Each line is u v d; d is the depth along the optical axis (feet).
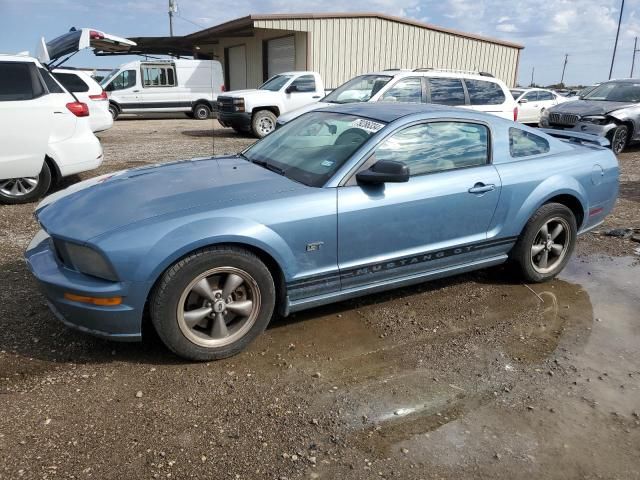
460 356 11.39
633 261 17.26
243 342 11.07
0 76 21.48
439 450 8.56
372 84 32.09
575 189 14.88
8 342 11.30
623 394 10.17
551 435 8.99
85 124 24.43
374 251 12.11
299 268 11.27
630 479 8.07
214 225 10.16
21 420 8.96
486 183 13.34
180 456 8.29
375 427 9.08
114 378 10.22
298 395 9.90
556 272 15.42
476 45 72.59
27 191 22.94
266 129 47.62
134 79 65.62
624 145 38.40
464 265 13.87
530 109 59.47
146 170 13.35
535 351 11.66
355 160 11.85
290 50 68.28
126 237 9.73
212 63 68.80
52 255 10.81
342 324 12.65
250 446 8.55
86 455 8.24
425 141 12.87
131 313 9.92
